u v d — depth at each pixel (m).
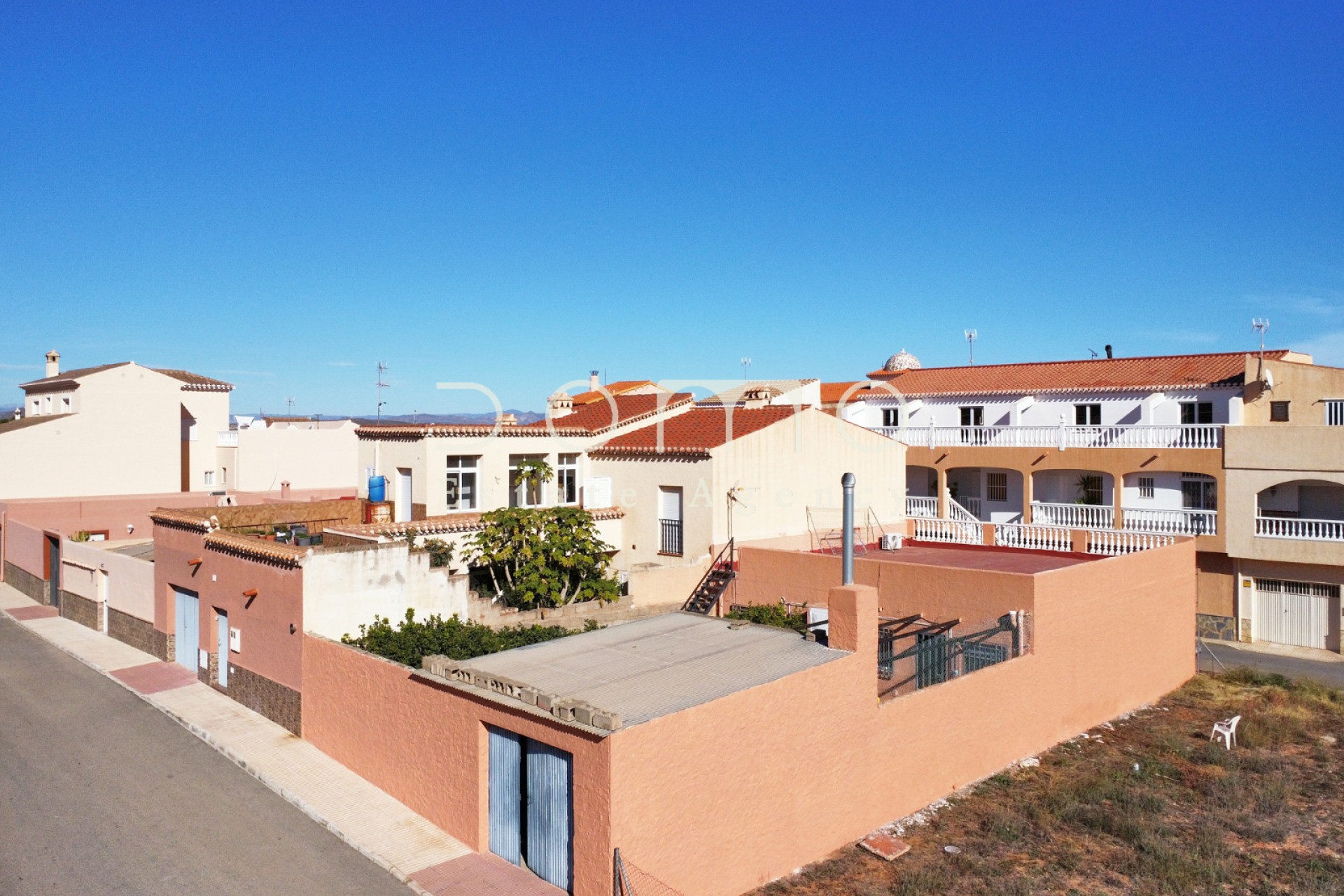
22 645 25.42
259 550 18.06
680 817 10.96
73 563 29.02
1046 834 13.86
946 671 16.62
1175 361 35.31
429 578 18.92
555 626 19.83
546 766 11.62
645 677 12.85
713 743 11.38
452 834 13.02
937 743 15.19
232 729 17.52
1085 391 34.41
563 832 11.34
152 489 44.59
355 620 17.70
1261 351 31.44
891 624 18.81
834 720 13.25
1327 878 12.56
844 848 13.30
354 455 53.38
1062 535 25.94
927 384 40.25
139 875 11.95
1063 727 18.39
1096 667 19.50
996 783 15.97
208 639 20.50
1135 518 30.20
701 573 24.14
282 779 15.05
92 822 13.55
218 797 14.56
